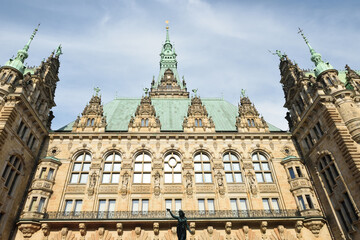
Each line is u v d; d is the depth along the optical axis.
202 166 28.81
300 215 25.00
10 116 23.22
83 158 28.83
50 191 25.44
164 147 29.81
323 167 26.06
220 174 27.88
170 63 79.62
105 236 22.73
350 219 22.45
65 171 27.42
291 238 23.56
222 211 24.92
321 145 26.50
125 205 25.33
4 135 22.27
